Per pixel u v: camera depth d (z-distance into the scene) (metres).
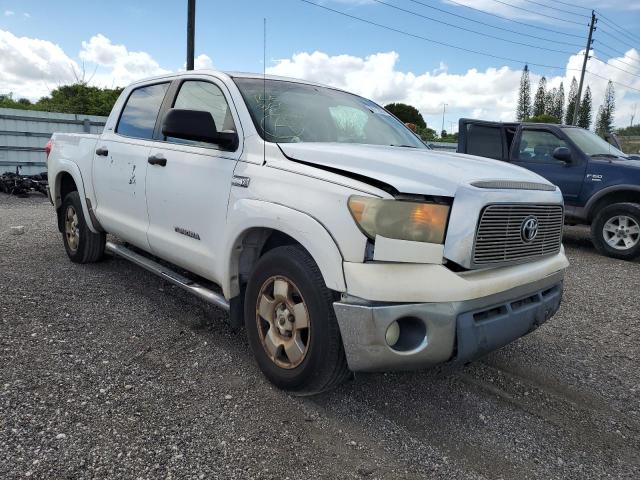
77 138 5.45
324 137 3.57
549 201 3.03
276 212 2.86
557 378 3.55
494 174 2.87
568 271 6.90
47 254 5.98
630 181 7.68
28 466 2.26
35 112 13.83
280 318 2.99
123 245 5.34
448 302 2.50
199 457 2.42
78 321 3.96
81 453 2.38
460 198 2.57
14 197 11.86
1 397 2.79
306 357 2.80
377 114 4.36
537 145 8.57
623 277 6.66
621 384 3.53
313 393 2.91
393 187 2.52
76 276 5.11
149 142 4.23
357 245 2.51
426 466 2.48
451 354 2.58
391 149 3.22
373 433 2.72
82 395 2.88
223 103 3.64
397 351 2.51
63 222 5.72
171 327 3.97
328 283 2.59
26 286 4.68
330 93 4.18
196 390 3.03
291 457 2.47
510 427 2.88
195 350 3.58
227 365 3.38
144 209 4.19
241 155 3.30
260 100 3.54
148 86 4.65
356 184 2.60
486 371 3.57
